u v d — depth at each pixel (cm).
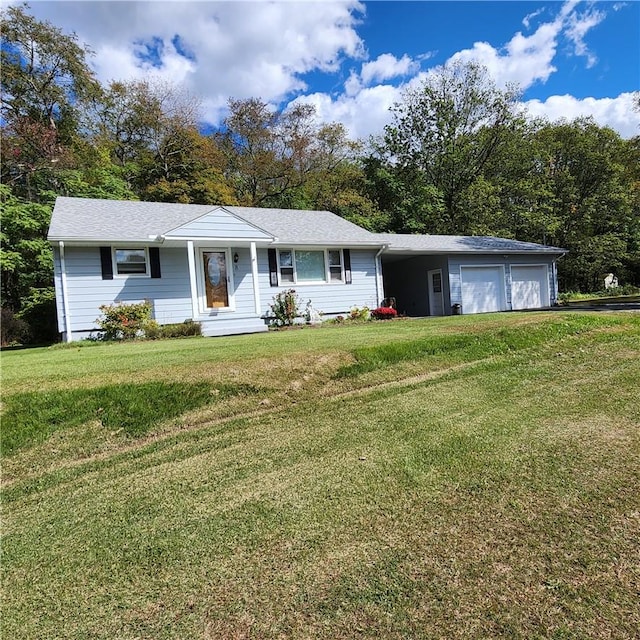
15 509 262
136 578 192
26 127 1666
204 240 1059
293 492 263
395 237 1560
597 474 264
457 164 2523
